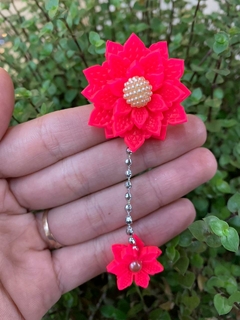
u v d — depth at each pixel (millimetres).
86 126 118
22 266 120
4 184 121
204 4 152
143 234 124
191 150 123
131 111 112
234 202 108
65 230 125
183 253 117
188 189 122
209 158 121
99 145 122
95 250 127
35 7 152
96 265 128
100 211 123
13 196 124
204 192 135
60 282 125
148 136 113
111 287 137
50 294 123
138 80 108
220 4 145
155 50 109
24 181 123
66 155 122
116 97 111
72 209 125
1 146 117
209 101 132
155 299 135
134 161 120
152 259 110
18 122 131
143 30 152
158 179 120
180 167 120
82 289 141
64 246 129
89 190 124
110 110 112
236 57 160
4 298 113
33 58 153
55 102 144
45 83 137
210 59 147
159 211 125
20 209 125
